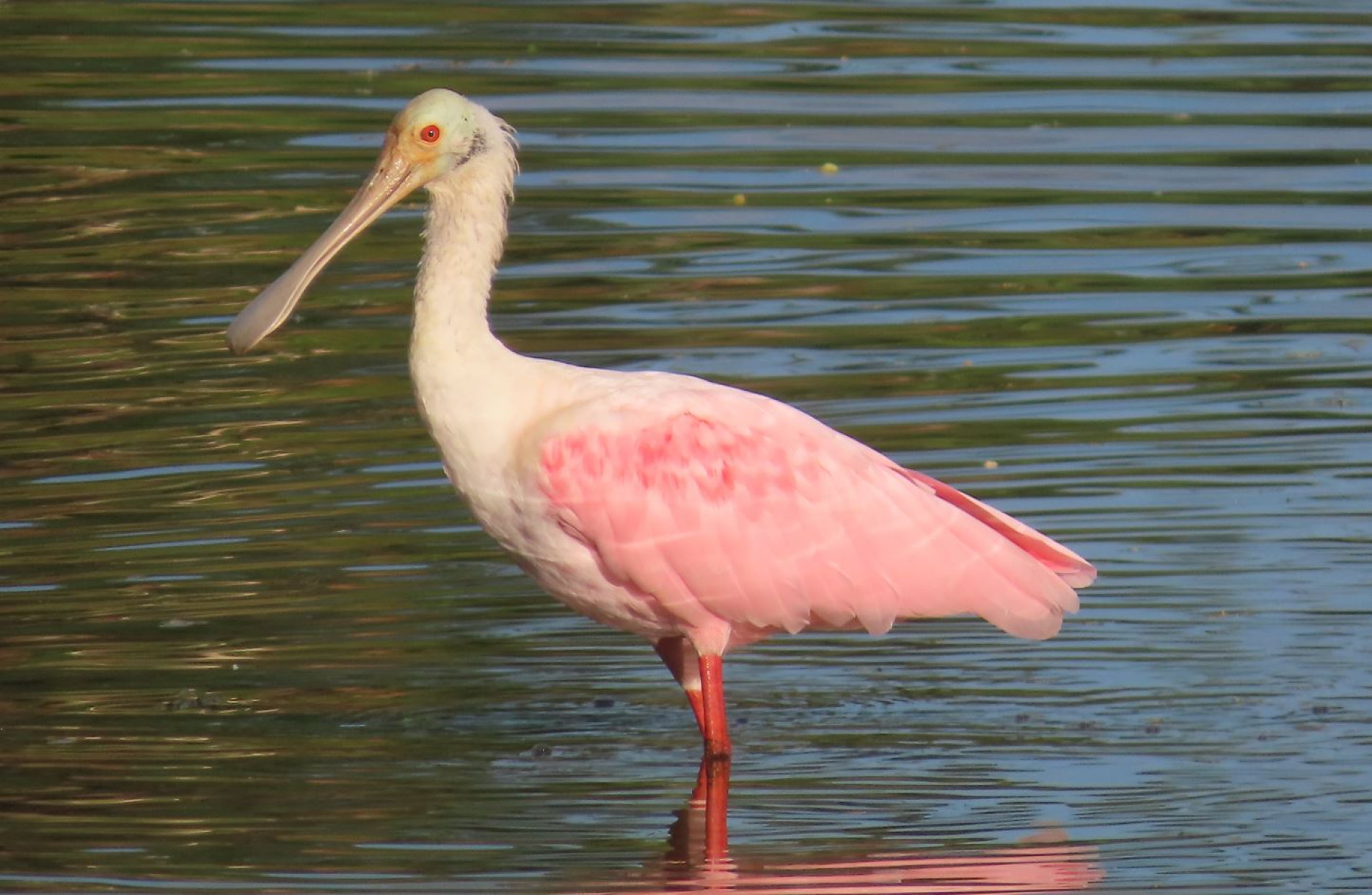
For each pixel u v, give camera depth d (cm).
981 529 1107
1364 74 2355
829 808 1027
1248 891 933
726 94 2292
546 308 1711
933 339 1656
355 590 1274
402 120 1123
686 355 1612
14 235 1900
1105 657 1198
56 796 1028
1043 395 1548
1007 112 2236
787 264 1822
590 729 1126
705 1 2694
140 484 1409
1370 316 1705
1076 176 2044
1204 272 1805
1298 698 1141
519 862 966
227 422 1516
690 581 1101
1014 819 1011
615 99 2272
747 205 1962
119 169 2070
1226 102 2266
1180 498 1384
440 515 1377
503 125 1127
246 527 1348
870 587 1103
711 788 1049
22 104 2258
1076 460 1441
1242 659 1184
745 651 1231
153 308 1730
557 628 1245
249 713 1130
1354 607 1243
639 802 1034
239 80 2338
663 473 1098
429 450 1474
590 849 979
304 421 1521
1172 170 2061
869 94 2292
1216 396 1549
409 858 967
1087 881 946
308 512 1372
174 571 1290
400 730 1115
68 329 1688
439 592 1275
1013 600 1098
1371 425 1498
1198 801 1027
